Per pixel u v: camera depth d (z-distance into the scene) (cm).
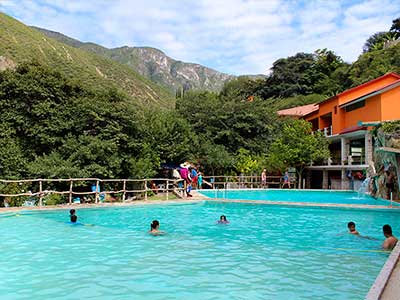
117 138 2214
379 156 1988
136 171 2278
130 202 1769
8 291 582
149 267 719
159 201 1789
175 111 3550
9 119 2139
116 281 632
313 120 3897
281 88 6131
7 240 986
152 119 2891
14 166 1959
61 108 2245
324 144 2867
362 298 549
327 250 877
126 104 2425
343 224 1284
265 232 1128
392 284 459
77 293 572
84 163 2061
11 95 2200
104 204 1664
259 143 3384
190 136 2995
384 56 5269
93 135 2248
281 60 6438
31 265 735
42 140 2127
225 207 1759
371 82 3148
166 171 2947
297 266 727
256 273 679
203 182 2759
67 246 914
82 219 1389
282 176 2986
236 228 1202
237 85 6606
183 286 605
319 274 672
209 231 1142
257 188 2812
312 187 3306
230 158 3044
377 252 855
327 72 6225
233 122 3384
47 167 1925
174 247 906
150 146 2648
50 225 1227
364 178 2564
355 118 2970
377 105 2628
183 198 1977
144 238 1022
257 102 3666
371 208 1544
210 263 750
